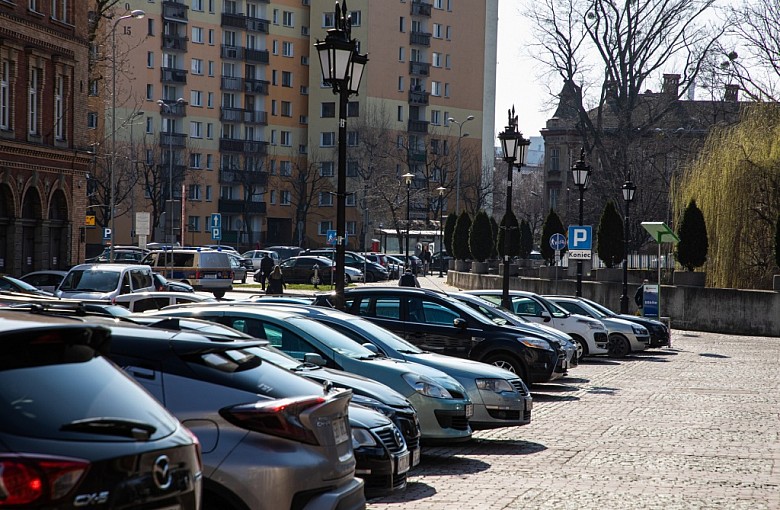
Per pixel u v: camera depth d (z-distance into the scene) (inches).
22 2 1766.7
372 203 4239.7
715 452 571.2
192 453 205.6
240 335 338.6
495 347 768.3
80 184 1982.0
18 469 167.5
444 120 4690.0
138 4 4197.8
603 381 994.7
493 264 2915.8
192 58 4382.4
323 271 2763.3
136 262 2487.7
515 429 665.0
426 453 568.7
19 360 186.5
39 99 1840.6
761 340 1626.5
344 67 705.0
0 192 1748.3
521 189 6515.8
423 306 767.1
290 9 4680.1
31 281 1422.2
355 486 291.3
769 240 1823.3
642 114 2790.4
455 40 4724.4
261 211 4596.5
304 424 275.0
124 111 4133.9
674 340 1617.9
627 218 1769.2
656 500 434.6
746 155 1822.1
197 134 4414.4
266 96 4618.6
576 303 1301.7
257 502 267.1
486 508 416.5
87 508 175.3
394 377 509.0
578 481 480.4
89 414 186.5
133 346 287.7
